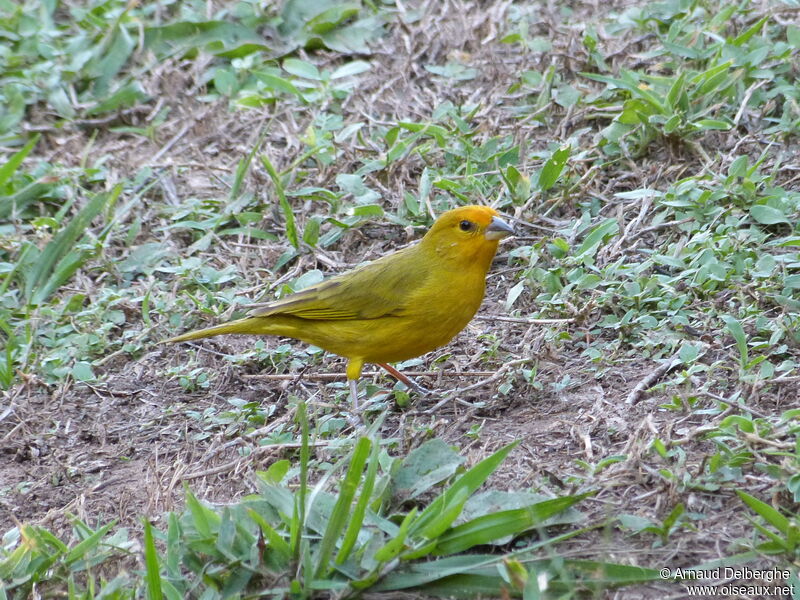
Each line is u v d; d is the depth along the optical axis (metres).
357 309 10.25
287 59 16.53
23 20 17.91
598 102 14.32
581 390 10.05
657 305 10.88
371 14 17.47
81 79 16.73
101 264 13.13
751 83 13.92
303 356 11.56
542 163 13.65
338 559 7.57
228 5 17.78
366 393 10.84
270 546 7.71
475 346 11.27
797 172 12.65
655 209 12.57
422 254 10.26
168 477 9.72
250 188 14.03
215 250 13.39
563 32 15.95
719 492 8.09
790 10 15.00
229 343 11.96
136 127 16.09
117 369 11.66
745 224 11.98
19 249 13.30
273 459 9.62
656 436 8.65
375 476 7.91
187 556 7.86
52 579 8.30
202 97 16.31
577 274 11.57
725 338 10.28
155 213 13.99
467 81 15.74
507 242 12.63
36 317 12.20
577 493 8.27
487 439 9.53
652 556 7.64
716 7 15.55
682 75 13.20
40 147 15.85
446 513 7.50
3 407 11.04
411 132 14.62
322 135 14.40
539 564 7.56
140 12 17.86
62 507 9.53
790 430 8.36
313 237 13.00
